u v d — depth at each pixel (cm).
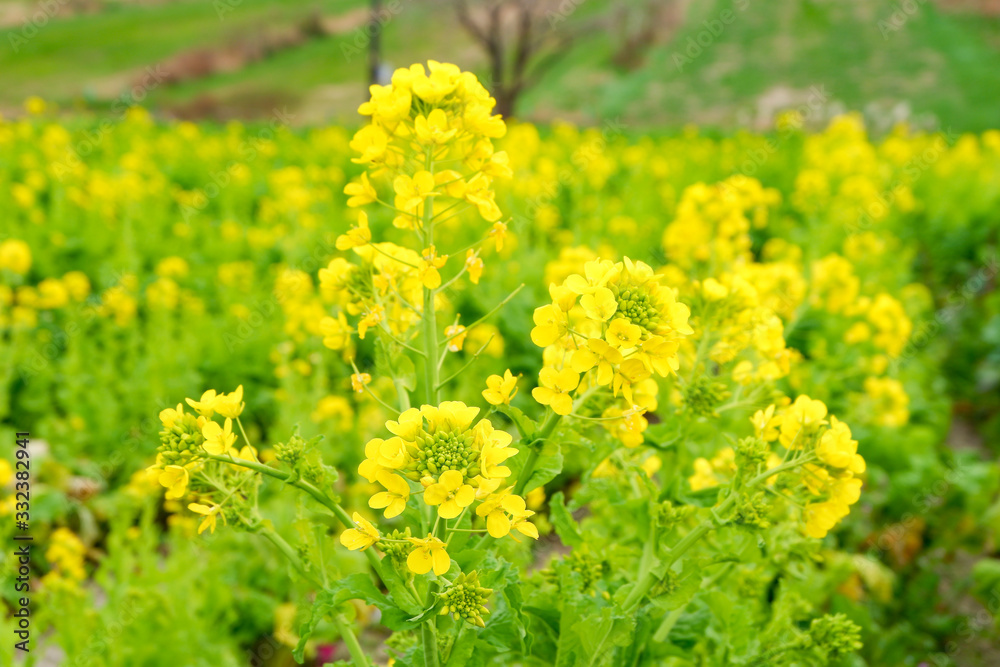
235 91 3070
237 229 802
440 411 138
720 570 217
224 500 161
